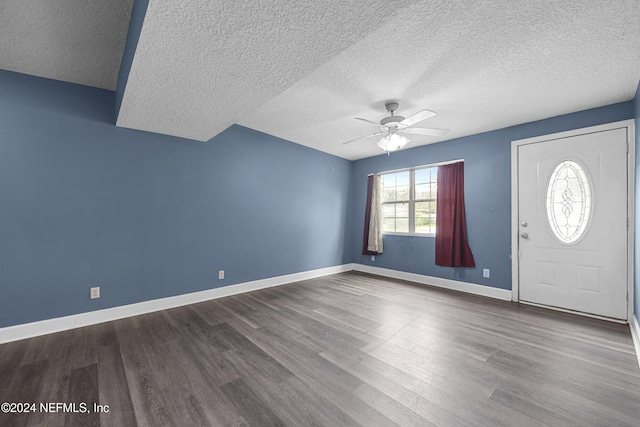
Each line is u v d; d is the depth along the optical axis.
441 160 4.16
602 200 2.84
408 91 2.58
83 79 2.56
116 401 1.55
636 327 2.38
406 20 1.63
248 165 3.86
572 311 3.01
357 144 4.43
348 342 2.28
